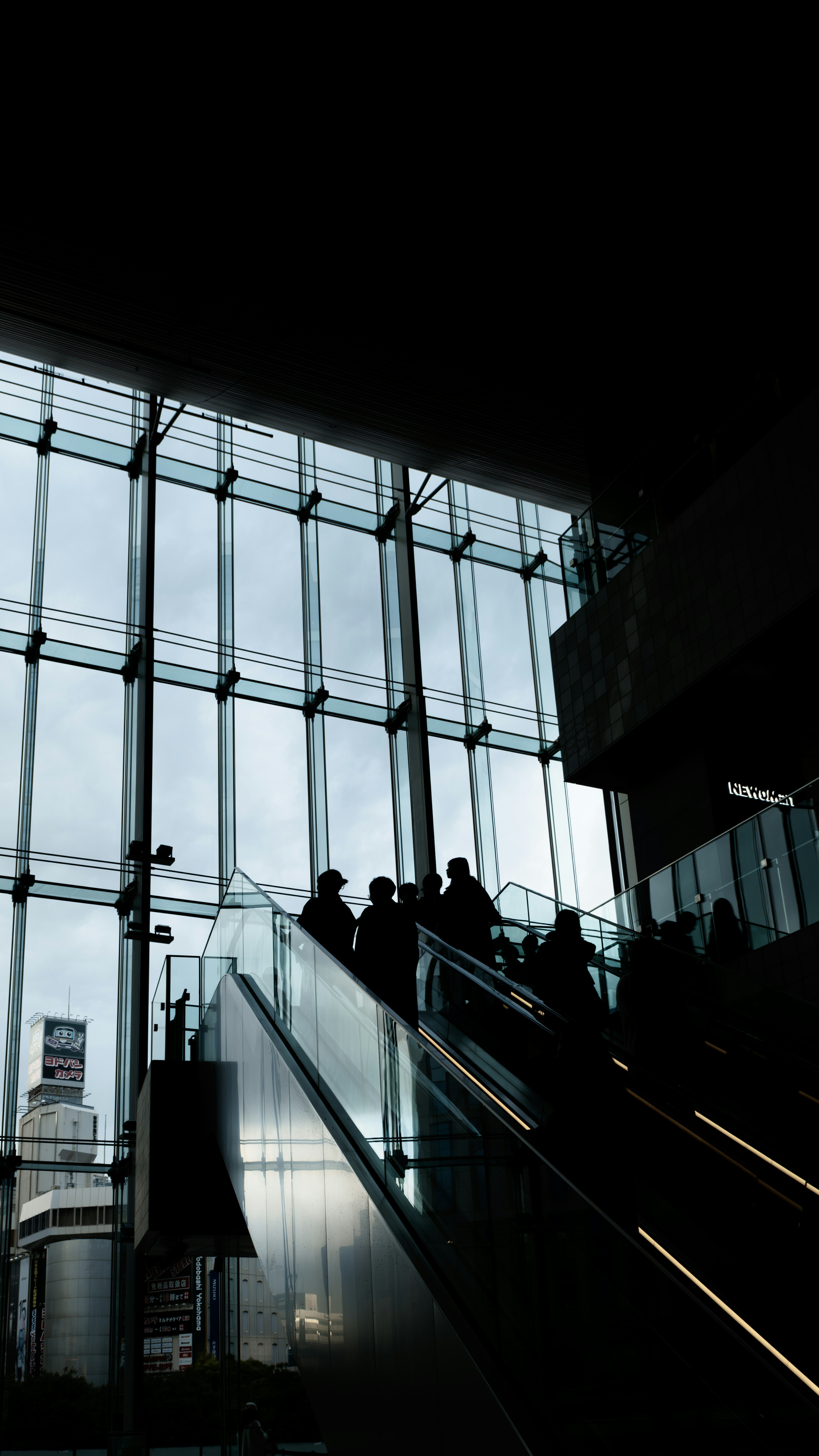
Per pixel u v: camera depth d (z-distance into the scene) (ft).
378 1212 17.93
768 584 37.68
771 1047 22.75
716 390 41.16
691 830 43.52
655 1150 18.89
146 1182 34.35
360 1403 17.98
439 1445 15.02
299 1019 25.67
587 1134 18.07
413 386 48.11
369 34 33.06
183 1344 47.03
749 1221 17.22
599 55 34.40
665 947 29.22
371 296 42.57
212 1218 33.22
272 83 34.27
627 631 45.14
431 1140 16.97
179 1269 48.29
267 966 30.19
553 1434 12.79
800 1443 9.43
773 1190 18.04
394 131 36.19
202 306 42.93
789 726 44.21
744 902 33.06
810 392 36.68
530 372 47.24
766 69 35.29
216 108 34.86
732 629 39.14
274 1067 25.71
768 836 32.17
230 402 49.60
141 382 48.14
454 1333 14.84
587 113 36.27
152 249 39.91
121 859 55.21
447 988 27.07
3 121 34.58
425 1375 15.61
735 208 39.75
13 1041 49.62
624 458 46.70
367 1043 20.36
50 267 40.78
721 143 37.63
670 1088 22.58
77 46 32.63
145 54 33.04
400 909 26.84
